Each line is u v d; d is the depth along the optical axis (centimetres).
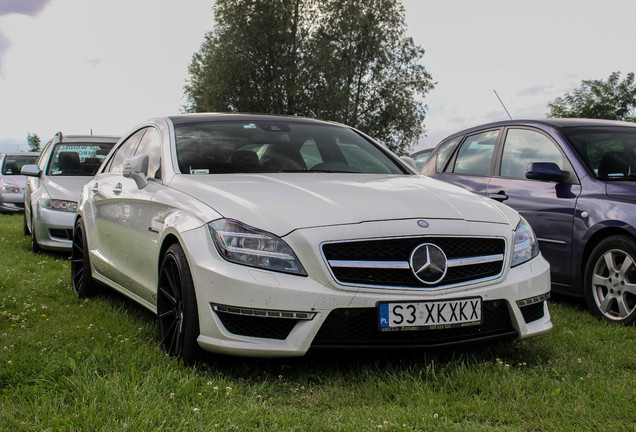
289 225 313
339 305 304
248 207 328
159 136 454
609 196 491
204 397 284
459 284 323
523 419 267
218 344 311
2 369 313
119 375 302
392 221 321
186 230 336
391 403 285
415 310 311
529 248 363
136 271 428
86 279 536
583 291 505
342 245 309
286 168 422
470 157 652
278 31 4650
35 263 748
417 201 347
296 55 4850
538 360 354
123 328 415
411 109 5578
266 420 259
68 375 310
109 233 490
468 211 348
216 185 365
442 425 256
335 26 5122
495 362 347
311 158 442
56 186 838
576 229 505
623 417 269
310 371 328
